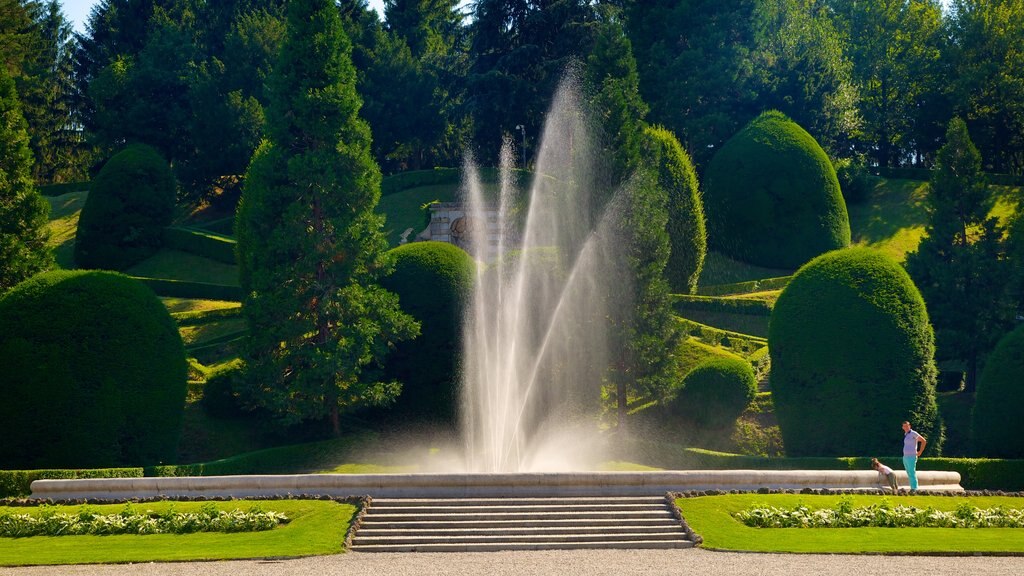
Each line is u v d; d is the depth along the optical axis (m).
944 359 47.28
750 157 63.84
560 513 25.50
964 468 33.97
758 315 52.00
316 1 40.78
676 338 41.44
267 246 39.66
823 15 84.19
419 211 72.81
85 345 34.12
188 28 87.19
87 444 33.47
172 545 22.92
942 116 80.38
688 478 27.95
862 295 37.62
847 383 37.00
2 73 46.47
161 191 69.00
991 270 46.66
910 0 86.12
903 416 36.62
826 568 20.55
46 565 20.88
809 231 62.88
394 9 93.44
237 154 77.00
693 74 68.25
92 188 68.31
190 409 40.59
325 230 39.34
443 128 84.31
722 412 40.22
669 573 20.08
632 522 25.11
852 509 26.23
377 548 23.16
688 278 55.53
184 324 52.34
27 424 33.19
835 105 72.81
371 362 40.09
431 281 39.62
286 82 40.31
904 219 68.75
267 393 37.38
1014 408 37.00
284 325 37.56
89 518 25.06
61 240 73.50
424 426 39.03
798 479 29.06
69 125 93.88
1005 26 77.38
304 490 27.20
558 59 68.31
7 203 44.59
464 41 97.00
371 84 81.44
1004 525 25.73
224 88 80.06
